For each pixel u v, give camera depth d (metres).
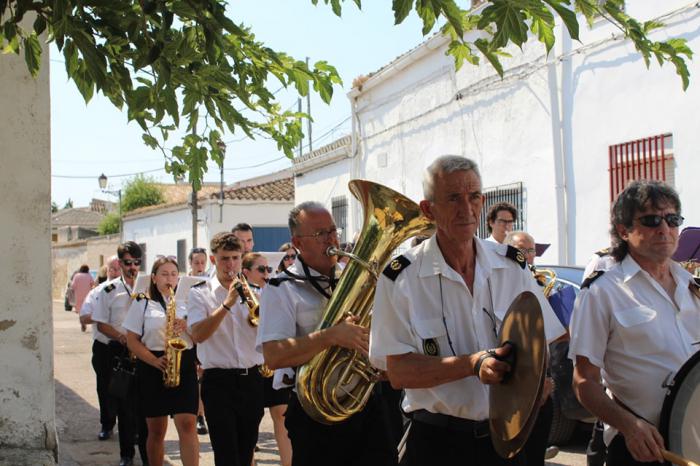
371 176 16.39
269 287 4.23
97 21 3.52
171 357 5.98
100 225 55.34
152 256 33.56
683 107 8.91
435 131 13.87
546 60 10.94
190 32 3.98
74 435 8.58
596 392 3.30
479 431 3.26
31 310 5.87
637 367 3.33
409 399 3.43
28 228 5.88
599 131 10.11
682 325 3.38
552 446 6.41
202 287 5.76
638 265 3.41
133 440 7.19
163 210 31.80
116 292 7.88
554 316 3.48
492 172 12.20
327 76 5.09
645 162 9.41
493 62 3.37
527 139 11.37
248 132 5.24
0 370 5.78
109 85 3.97
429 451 3.31
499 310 3.34
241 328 5.49
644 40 3.90
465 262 3.37
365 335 3.84
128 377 7.16
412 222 4.02
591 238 10.23
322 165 18.98
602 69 10.04
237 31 3.59
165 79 3.59
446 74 13.45
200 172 5.50
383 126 15.84
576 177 10.49
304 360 3.92
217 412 5.40
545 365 2.79
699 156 8.70
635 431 3.14
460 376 3.05
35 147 5.91
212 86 4.30
